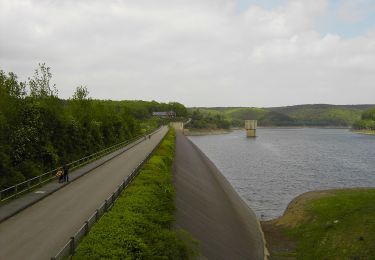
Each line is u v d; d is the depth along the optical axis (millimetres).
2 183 33156
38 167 41344
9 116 38781
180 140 132625
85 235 20047
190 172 65062
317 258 32656
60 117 49188
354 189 53031
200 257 27641
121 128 88062
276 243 38531
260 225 45188
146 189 30141
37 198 31734
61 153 48469
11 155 38031
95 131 65125
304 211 44469
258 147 176875
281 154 141250
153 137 115875
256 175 88438
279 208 56188
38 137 42906
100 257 16328
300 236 38844
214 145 190875
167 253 20312
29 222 25344
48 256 19250
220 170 96688
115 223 20781
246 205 56906
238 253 33688
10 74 41188
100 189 36312
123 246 17875
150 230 21328
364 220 35938
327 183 78188
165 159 54156
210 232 35406
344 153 145750
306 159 123625
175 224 30750
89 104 65312
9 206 28875
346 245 32344
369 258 29094
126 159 60031
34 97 46844
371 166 105812
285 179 82938
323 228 37656
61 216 26766
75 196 33375
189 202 41688
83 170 47438
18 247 20562
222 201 52219
